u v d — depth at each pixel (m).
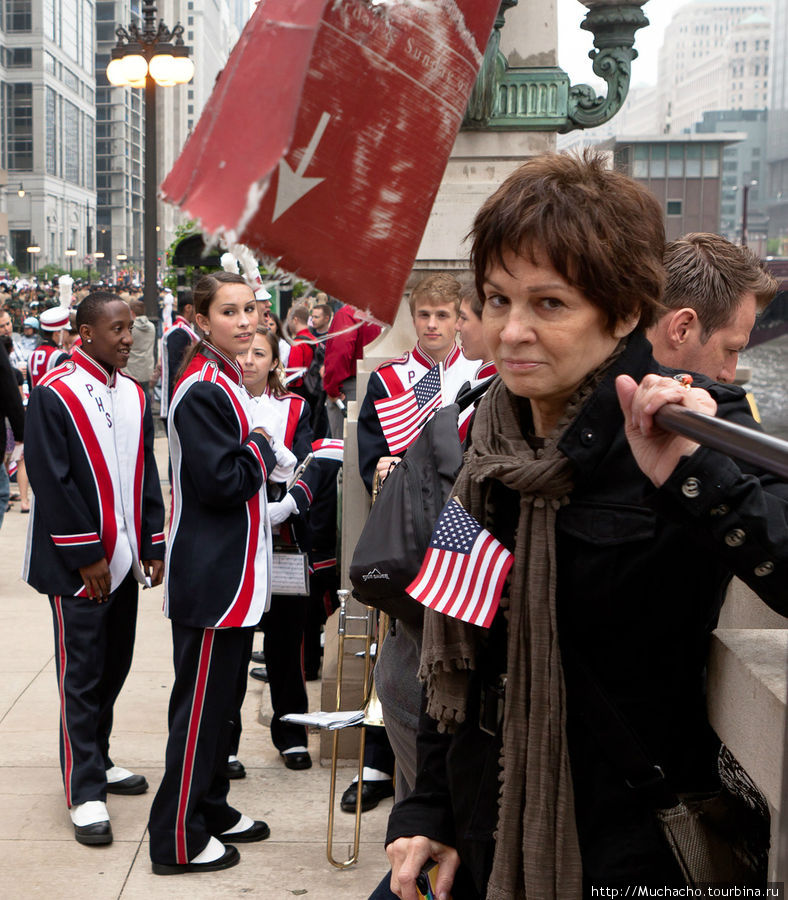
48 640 6.29
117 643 4.12
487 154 5.00
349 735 4.54
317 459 4.80
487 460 1.45
